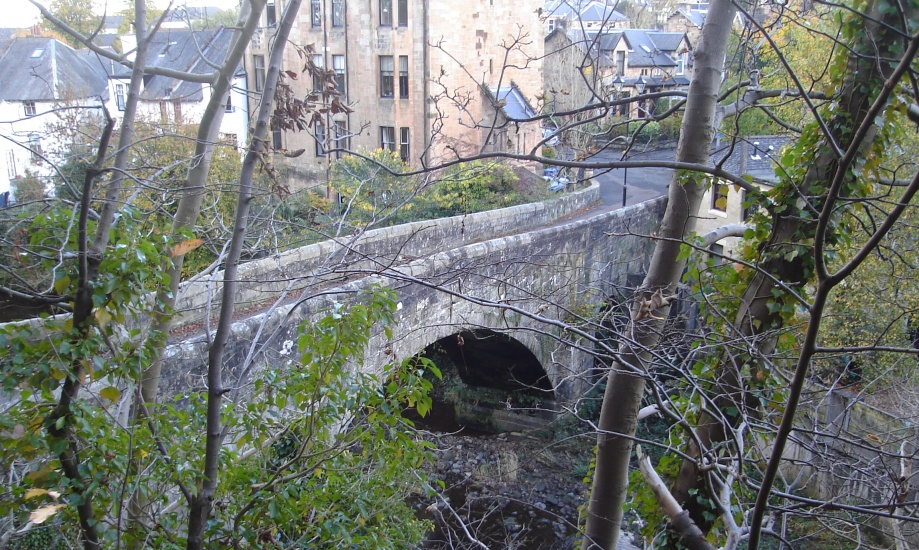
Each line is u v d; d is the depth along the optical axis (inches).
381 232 531.5
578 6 297.6
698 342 224.1
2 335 151.8
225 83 222.5
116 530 177.5
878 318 416.5
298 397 197.3
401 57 885.2
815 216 215.6
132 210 171.2
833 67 217.3
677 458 245.6
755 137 525.3
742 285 236.1
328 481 204.5
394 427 202.7
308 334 195.0
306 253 455.8
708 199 796.0
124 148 172.4
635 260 816.3
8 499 168.2
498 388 740.7
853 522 180.4
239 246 169.8
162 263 171.5
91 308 158.2
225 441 323.0
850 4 218.8
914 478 284.5
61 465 168.2
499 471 617.9
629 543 381.4
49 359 155.3
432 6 832.3
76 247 169.6
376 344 457.7
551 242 634.2
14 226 181.6
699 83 213.8
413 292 484.7
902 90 204.5
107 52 197.3
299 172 562.6
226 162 439.8
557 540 544.7
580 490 599.5
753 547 116.5
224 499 205.0
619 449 221.1
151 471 191.9
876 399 375.2
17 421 157.4
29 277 214.5
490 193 729.0
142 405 180.1
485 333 590.2
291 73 194.5
